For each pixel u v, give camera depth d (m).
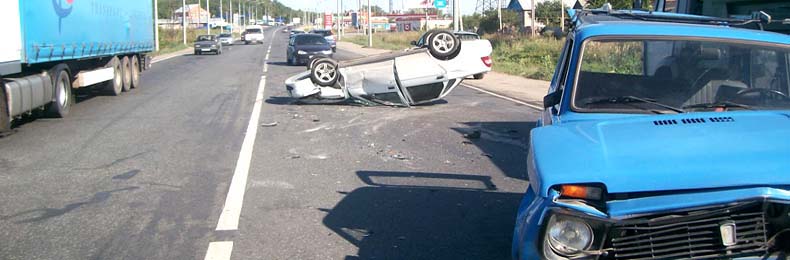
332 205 7.21
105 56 17.91
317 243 5.97
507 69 29.11
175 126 12.92
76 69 16.00
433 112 14.98
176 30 90.88
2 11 11.12
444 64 15.33
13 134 11.92
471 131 12.28
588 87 4.72
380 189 7.92
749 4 8.05
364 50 53.16
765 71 4.64
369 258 5.59
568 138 3.97
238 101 17.33
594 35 4.90
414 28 98.94
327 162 9.50
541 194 3.54
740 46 4.71
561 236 3.45
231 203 7.27
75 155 9.97
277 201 7.38
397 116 14.29
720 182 3.33
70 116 14.40
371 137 11.64
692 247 3.38
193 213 6.90
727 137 3.76
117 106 16.31
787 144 3.59
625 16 5.67
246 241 6.03
